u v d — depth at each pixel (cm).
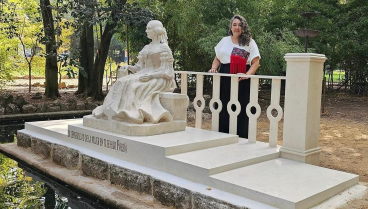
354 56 1557
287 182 385
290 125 476
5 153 684
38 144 630
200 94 600
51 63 1341
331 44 1439
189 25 1189
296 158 470
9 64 1504
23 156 626
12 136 828
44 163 580
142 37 1251
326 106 1280
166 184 407
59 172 533
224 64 580
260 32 1148
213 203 363
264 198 350
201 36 1190
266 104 1274
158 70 556
